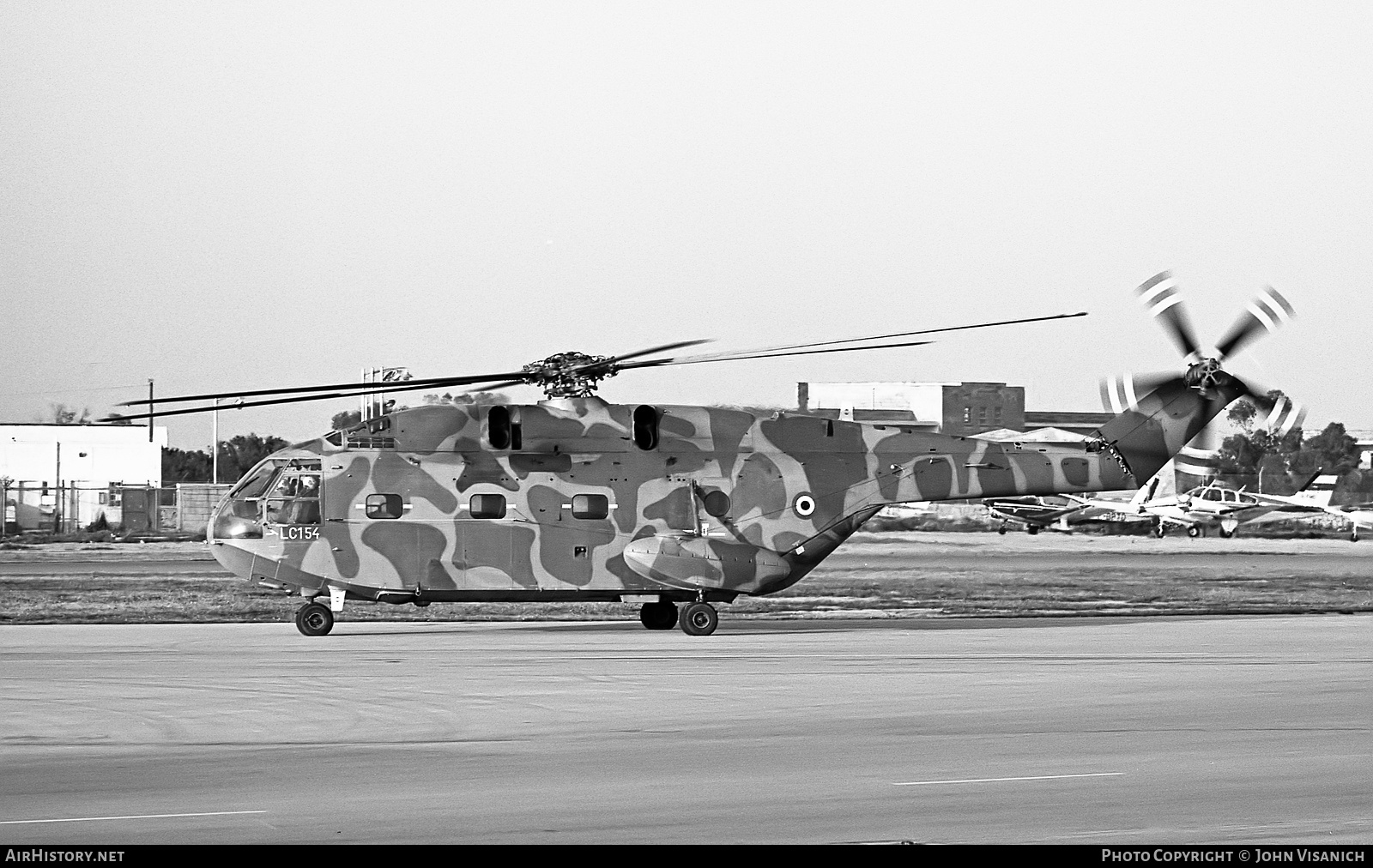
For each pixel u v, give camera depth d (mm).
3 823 21625
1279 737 29281
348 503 52438
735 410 56438
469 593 52906
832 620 61188
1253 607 68438
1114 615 64125
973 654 45250
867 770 25703
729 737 29234
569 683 37719
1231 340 59000
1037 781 24734
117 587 78312
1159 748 27969
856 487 55844
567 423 54156
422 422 53562
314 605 52562
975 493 56719
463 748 27906
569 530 53344
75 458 168375
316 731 29953
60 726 30516
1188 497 158375
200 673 39406
